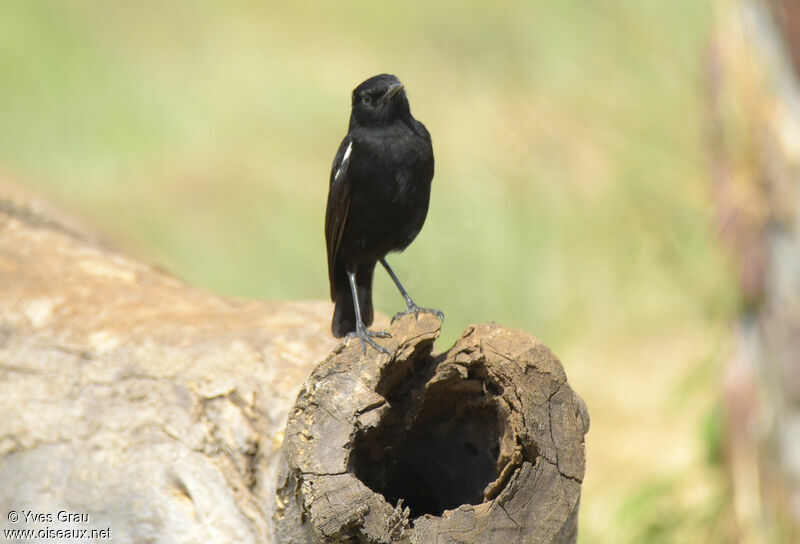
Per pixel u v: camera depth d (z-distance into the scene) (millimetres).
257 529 7117
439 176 16266
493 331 6430
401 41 23797
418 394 6574
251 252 17391
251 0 27438
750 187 10328
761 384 10797
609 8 14750
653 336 15141
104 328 8344
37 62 23547
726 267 11453
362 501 5902
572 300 14453
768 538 10930
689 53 13859
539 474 6117
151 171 20672
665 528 11781
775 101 10102
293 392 7426
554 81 15555
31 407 7898
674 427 14203
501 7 20141
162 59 24594
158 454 7453
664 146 14180
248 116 22469
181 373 7730
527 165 14867
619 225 14352
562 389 6242
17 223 10438
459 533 5969
